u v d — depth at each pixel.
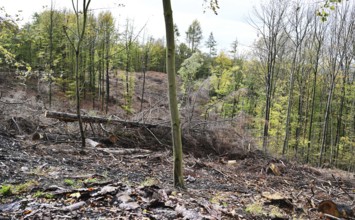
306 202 5.74
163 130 10.19
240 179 7.42
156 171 6.69
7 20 8.40
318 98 26.58
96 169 5.92
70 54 27.55
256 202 4.98
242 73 30.33
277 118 22.16
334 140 26.86
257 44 22.86
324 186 8.14
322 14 4.40
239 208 4.47
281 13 19.55
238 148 10.55
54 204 3.25
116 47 28.47
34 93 18.66
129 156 7.96
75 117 9.13
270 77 20.31
